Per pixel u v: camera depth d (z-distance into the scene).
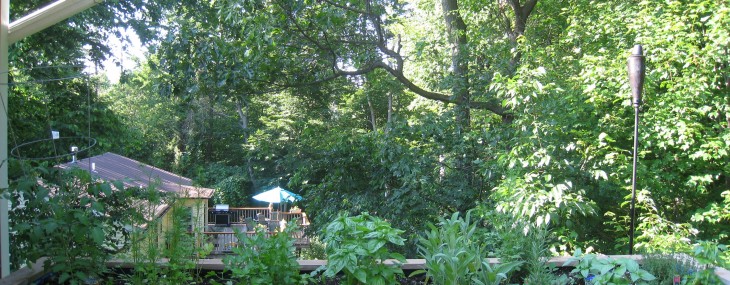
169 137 28.86
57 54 11.77
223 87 9.05
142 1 12.19
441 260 3.45
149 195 3.89
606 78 8.03
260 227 3.63
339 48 9.66
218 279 3.97
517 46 9.30
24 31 3.91
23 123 10.16
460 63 9.77
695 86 7.72
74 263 3.50
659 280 3.73
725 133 7.99
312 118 19.05
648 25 8.12
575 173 6.95
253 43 8.47
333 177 9.12
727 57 7.65
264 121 22.69
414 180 8.05
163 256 3.70
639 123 8.02
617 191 8.00
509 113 8.00
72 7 3.98
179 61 8.87
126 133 16.08
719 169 8.79
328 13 8.75
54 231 3.47
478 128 8.52
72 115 11.55
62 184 3.69
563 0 11.72
